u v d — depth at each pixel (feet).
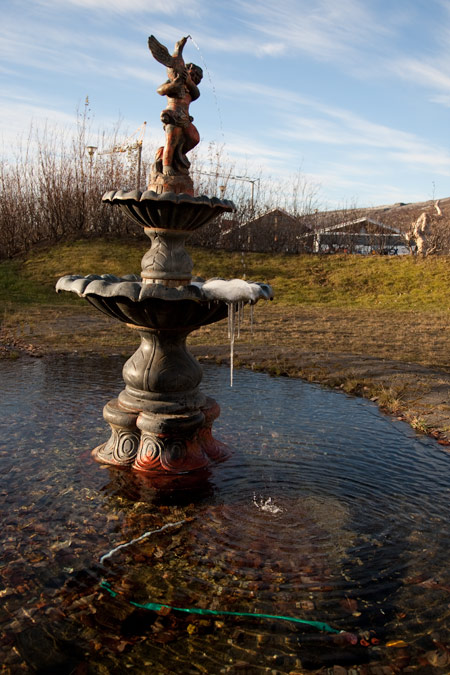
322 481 14.93
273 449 17.35
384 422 20.52
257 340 39.73
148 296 12.73
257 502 13.53
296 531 12.16
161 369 15.33
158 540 11.65
